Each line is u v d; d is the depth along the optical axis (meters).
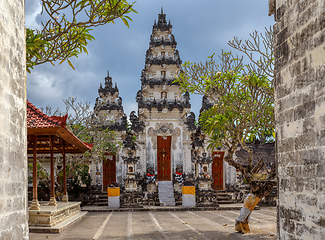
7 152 5.52
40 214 14.93
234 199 32.19
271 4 8.18
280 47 7.51
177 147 32.53
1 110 5.25
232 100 14.90
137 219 20.17
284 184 7.20
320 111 5.99
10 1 5.79
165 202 29.19
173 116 32.94
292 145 6.91
